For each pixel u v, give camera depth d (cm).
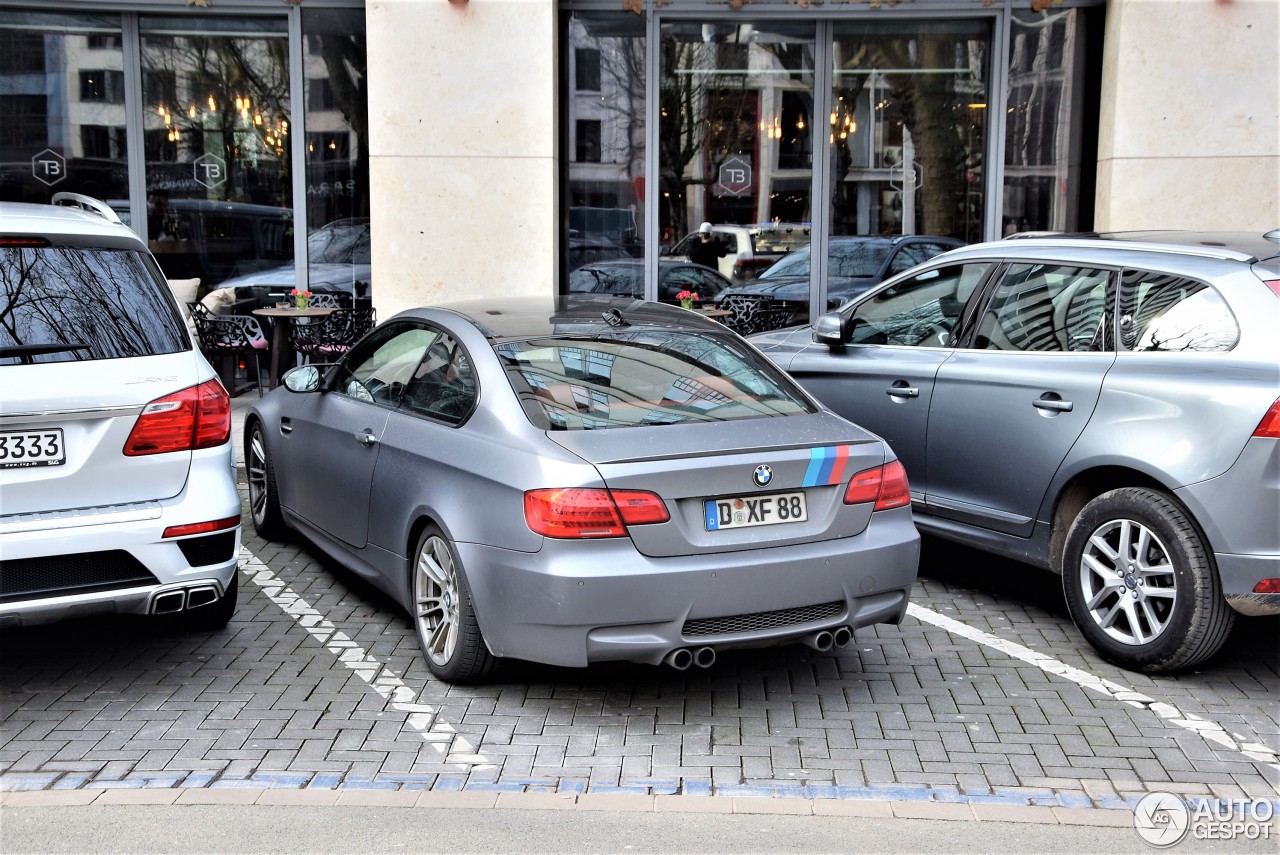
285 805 349
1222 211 973
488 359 449
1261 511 416
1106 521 469
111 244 445
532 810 348
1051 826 341
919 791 363
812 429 430
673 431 412
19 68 1035
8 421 387
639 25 1030
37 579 395
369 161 1004
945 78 1043
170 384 422
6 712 418
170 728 405
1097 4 1005
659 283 1069
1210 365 442
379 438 488
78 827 335
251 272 1073
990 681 458
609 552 384
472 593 414
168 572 415
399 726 409
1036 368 507
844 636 414
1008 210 1052
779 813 348
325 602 547
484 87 969
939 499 557
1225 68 953
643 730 409
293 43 1026
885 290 611
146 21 1033
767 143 1055
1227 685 454
